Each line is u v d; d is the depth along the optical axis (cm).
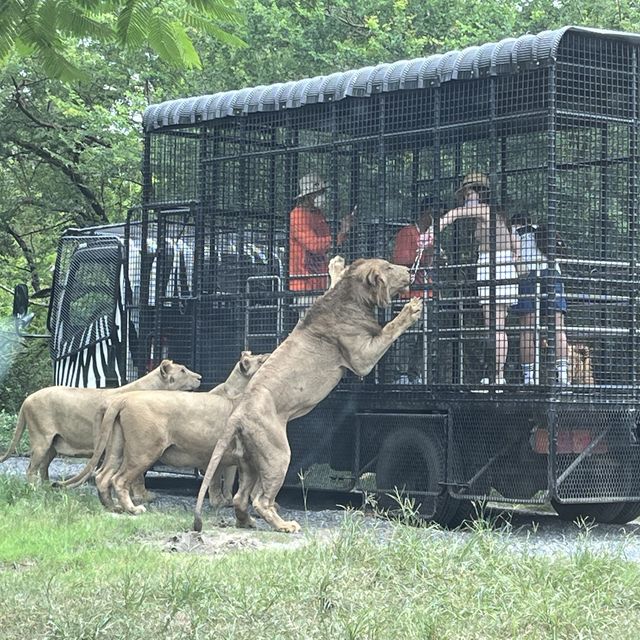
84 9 627
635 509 1273
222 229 1359
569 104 1145
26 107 2547
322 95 1272
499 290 1166
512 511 1379
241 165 1338
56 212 2712
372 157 1254
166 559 883
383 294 1152
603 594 771
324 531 1105
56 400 1344
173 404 1177
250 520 1135
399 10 2316
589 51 1159
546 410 1128
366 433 1256
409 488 1222
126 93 2430
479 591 760
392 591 767
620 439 1173
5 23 629
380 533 1030
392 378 1241
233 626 675
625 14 2228
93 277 1620
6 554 899
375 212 1248
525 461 1155
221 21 639
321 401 1275
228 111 1341
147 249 1461
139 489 1291
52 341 1686
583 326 1169
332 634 666
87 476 1207
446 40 2269
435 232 1203
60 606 720
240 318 1338
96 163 2445
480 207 1175
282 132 1320
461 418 1190
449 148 1206
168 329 1416
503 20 2314
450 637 679
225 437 1106
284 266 1310
